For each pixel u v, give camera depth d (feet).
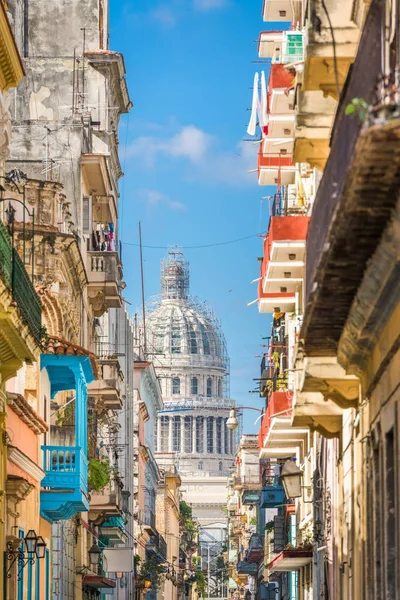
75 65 369.09
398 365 111.04
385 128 82.64
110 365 350.64
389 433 120.06
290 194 305.53
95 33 374.22
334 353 144.25
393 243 96.68
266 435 319.47
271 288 260.83
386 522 120.06
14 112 367.25
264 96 236.63
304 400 186.29
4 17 175.01
